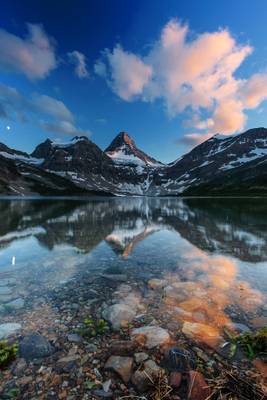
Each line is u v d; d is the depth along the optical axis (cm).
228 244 1326
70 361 401
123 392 339
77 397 329
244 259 1023
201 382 342
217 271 867
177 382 351
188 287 717
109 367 382
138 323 516
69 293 680
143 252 1155
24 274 845
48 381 358
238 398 322
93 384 353
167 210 4212
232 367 384
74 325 512
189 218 2736
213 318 536
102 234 1656
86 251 1180
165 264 960
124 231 1786
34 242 1388
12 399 326
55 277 813
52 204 6197
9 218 2677
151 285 737
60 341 456
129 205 6338
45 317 546
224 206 5103
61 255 1102
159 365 385
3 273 854
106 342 454
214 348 429
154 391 339
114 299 639
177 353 402
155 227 1992
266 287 714
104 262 991
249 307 587
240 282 757
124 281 775
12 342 450
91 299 641
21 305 605
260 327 497
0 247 1262
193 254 1116
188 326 500
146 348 429
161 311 569
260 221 2358
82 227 1992
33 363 396
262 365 388
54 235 1612
